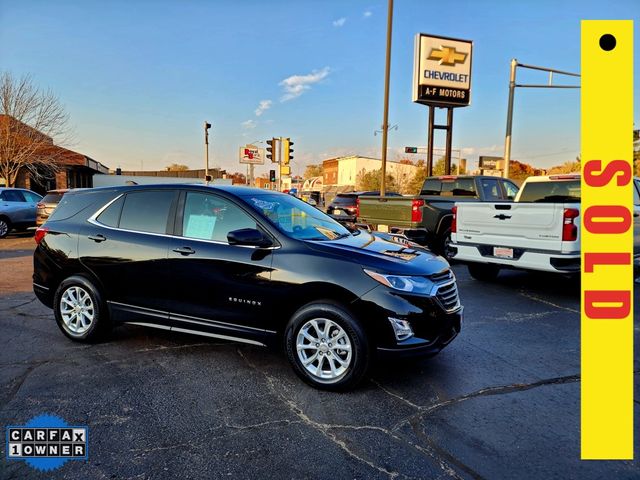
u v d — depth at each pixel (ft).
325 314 11.56
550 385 12.06
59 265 15.10
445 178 35.27
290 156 77.20
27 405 10.66
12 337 15.39
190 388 11.68
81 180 117.29
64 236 15.19
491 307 19.99
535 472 8.34
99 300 14.55
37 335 15.62
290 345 11.95
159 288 13.67
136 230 14.34
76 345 14.69
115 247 14.30
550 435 9.58
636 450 9.04
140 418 10.12
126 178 134.21
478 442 9.30
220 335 13.11
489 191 33.30
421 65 58.49
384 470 8.36
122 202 14.93
